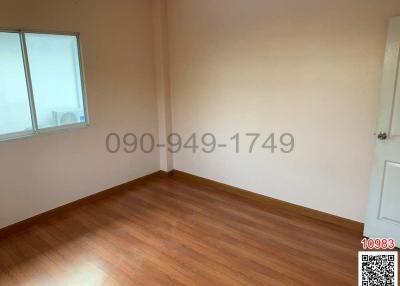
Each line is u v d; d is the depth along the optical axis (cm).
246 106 338
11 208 288
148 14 380
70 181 333
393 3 231
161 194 378
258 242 270
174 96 408
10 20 264
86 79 328
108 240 276
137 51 376
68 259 249
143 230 293
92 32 326
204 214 324
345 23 256
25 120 289
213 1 337
